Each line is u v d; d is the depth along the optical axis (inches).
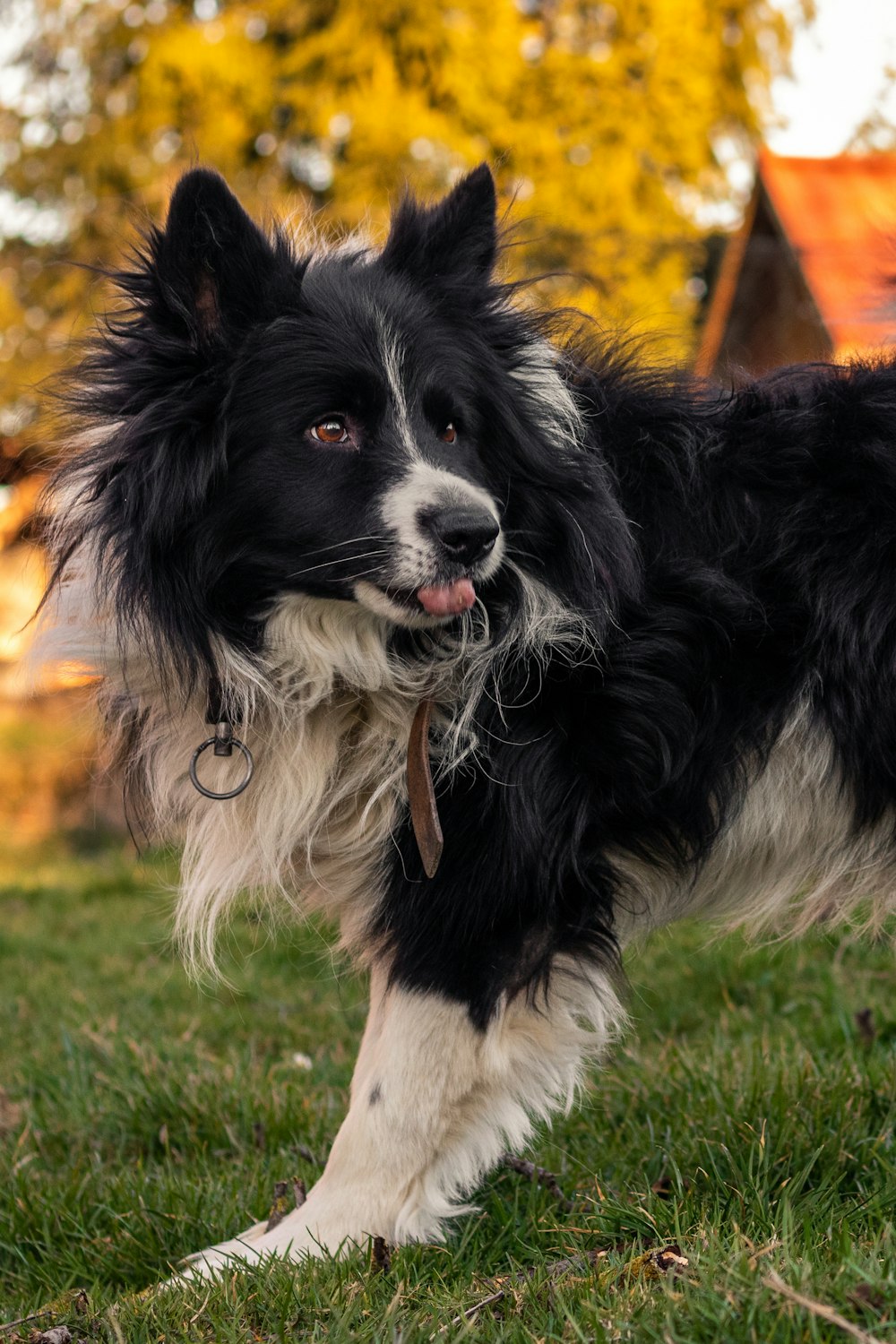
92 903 284.8
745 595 106.2
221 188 98.4
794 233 411.2
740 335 461.4
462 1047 102.6
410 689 106.2
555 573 105.0
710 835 108.9
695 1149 111.0
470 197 113.1
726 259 457.1
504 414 106.7
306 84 454.3
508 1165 115.3
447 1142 103.8
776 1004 166.2
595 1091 133.4
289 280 103.1
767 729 107.0
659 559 108.0
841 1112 114.5
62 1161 132.6
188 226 98.6
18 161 481.4
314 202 466.9
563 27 485.7
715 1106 120.6
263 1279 91.7
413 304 106.8
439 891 103.1
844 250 391.5
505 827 102.6
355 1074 108.7
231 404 100.6
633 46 487.8
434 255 111.8
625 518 105.9
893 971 173.8
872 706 106.0
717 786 107.5
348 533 99.5
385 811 105.3
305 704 105.2
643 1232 97.3
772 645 106.8
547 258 421.4
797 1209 96.5
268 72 460.8
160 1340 84.7
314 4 459.5
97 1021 172.1
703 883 116.0
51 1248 110.3
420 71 457.1
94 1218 114.0
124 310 105.4
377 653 105.1
